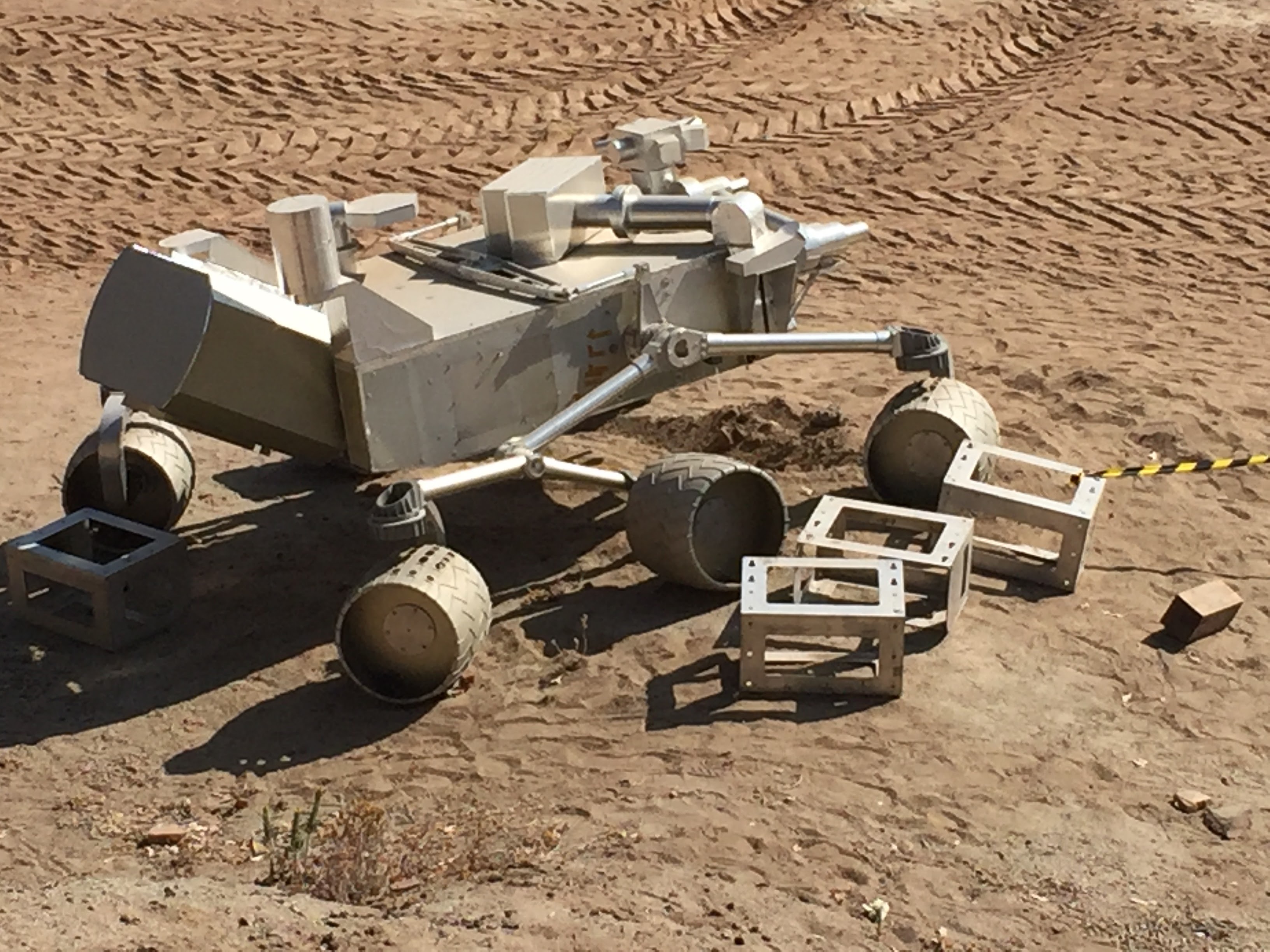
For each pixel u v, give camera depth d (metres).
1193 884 6.44
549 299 7.95
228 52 16.03
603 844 6.62
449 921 6.12
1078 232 12.54
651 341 8.04
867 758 7.04
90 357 7.42
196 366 7.38
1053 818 6.74
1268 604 7.98
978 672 7.52
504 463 7.59
